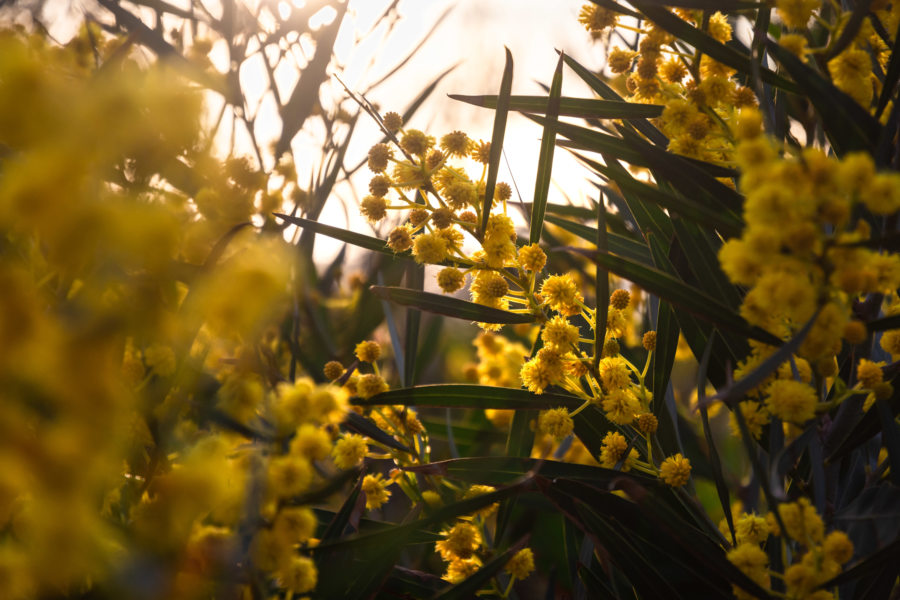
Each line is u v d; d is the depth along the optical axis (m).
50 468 0.20
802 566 0.27
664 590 0.31
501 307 0.33
